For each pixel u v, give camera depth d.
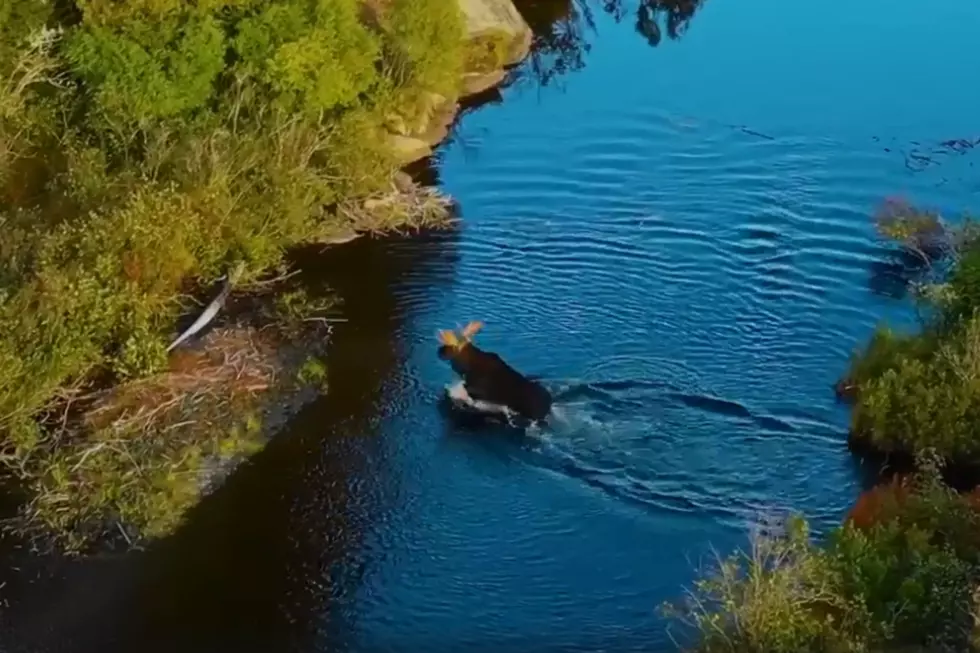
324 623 23.80
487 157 40.69
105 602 24.06
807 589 21.22
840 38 50.09
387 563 25.09
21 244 29.25
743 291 33.38
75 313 27.77
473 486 26.88
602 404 29.05
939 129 41.88
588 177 39.34
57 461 26.45
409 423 28.61
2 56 34.81
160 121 34.06
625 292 33.44
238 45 34.56
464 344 29.27
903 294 32.94
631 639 23.28
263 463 27.39
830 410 28.84
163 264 30.08
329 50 34.84
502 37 48.28
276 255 33.78
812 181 38.62
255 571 24.84
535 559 25.16
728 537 25.39
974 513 23.50
